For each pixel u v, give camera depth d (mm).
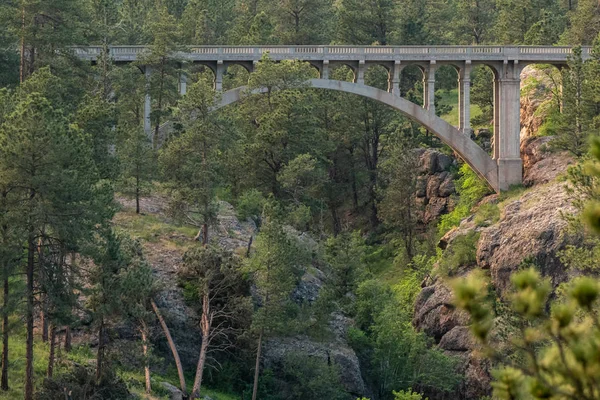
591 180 36500
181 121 58625
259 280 49188
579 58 63812
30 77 52312
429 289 63281
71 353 43094
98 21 77875
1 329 38906
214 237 57688
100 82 60719
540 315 11125
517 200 64000
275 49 66875
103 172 49656
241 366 49594
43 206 34406
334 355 52094
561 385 10984
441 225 73375
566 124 63844
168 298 49312
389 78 67250
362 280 63219
